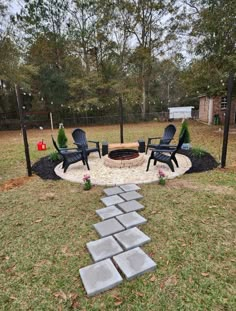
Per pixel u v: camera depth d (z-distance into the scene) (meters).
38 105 17.64
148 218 2.82
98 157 6.24
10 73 13.42
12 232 2.66
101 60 18.94
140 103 20.03
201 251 2.16
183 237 2.40
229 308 1.57
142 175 4.44
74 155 5.18
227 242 2.29
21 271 2.01
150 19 17.41
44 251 2.28
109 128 15.51
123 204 3.20
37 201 3.50
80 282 1.86
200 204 3.14
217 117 14.48
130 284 1.81
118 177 4.39
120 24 17.75
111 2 16.75
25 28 16.75
